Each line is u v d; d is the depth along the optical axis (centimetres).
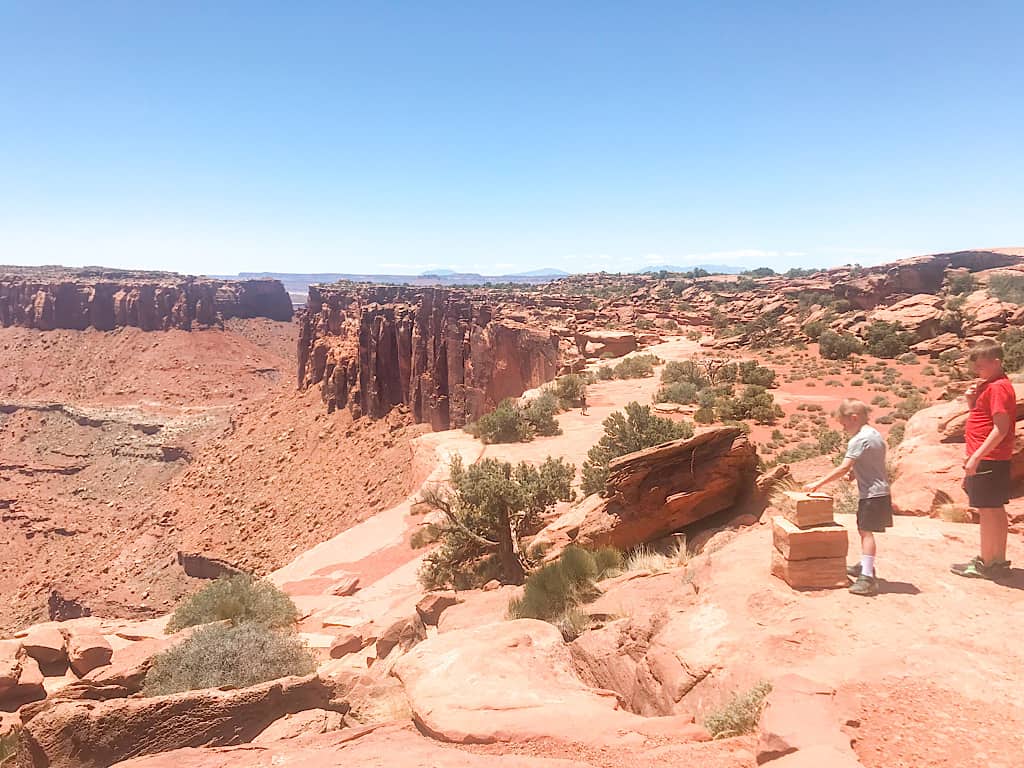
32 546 9444
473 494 1944
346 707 748
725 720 491
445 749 480
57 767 670
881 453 694
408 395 10481
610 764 446
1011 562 731
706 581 835
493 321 8500
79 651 1249
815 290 10919
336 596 2400
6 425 15650
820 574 714
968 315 6028
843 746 379
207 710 723
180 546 6606
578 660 820
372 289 13738
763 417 3578
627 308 11281
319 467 8912
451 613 1307
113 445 13725
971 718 415
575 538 1697
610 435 2286
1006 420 674
